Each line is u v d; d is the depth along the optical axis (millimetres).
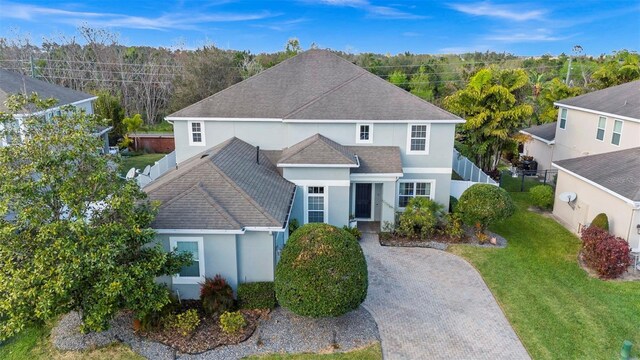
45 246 11141
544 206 25531
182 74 55844
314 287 12344
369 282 16828
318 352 12578
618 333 13656
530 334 13641
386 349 12859
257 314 14367
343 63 25672
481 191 20141
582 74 57781
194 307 14680
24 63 57812
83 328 11461
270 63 65312
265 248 14883
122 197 12000
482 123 28266
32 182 11000
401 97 23000
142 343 12805
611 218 19328
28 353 12438
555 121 39188
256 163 20562
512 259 18922
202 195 15336
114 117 38844
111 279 11352
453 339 13391
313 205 20797
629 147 24875
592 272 17844
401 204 23281
